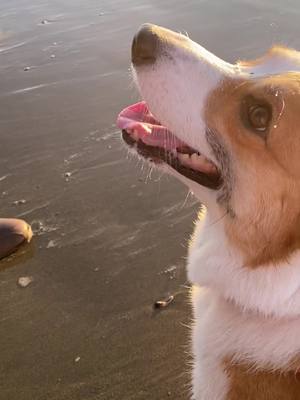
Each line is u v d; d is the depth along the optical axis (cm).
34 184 77
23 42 111
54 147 83
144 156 47
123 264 65
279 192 41
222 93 43
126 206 72
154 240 67
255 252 42
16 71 102
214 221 45
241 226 43
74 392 53
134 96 91
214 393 45
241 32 106
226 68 44
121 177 77
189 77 43
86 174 78
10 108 92
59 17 120
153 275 63
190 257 48
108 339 57
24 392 54
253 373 43
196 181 45
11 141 85
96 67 100
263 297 42
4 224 68
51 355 56
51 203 74
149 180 76
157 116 45
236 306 44
